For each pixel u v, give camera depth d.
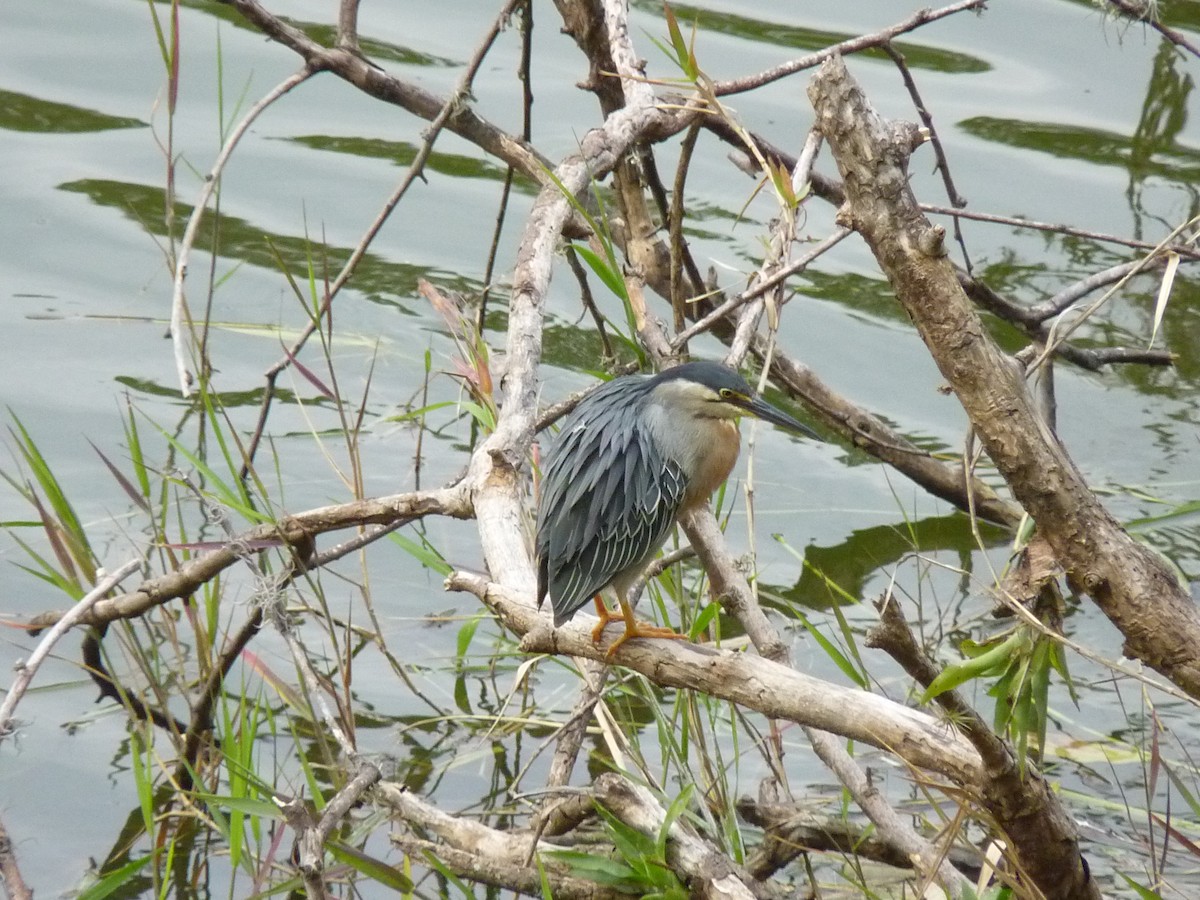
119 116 18.86
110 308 15.99
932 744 6.95
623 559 8.68
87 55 19.81
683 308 12.09
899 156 7.17
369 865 8.64
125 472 13.81
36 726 11.27
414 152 18.81
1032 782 7.13
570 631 8.50
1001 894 8.34
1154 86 19.45
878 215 7.16
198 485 13.61
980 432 7.20
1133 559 7.11
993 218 12.12
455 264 16.80
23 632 12.12
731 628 12.49
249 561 9.80
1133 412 15.17
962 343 7.12
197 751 10.73
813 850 9.58
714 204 17.59
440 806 10.51
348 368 15.44
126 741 11.17
